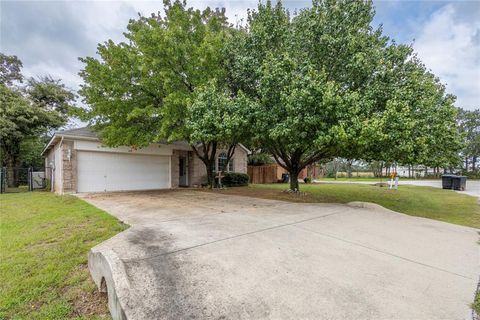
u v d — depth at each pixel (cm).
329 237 425
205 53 928
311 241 400
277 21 898
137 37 948
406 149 665
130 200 870
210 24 1059
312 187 1564
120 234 414
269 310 219
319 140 688
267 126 780
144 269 283
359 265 314
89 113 1009
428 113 710
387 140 684
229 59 1011
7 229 488
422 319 211
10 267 316
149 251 335
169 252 334
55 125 1730
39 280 286
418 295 248
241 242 383
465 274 297
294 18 926
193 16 1038
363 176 3675
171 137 938
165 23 1066
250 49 920
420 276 289
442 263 328
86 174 1123
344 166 4003
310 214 610
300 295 243
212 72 964
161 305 222
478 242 419
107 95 1014
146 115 995
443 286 267
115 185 1202
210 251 343
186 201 848
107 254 278
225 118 759
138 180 1276
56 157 1235
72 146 1081
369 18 831
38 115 1579
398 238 430
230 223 504
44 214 623
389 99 708
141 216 585
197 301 230
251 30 920
